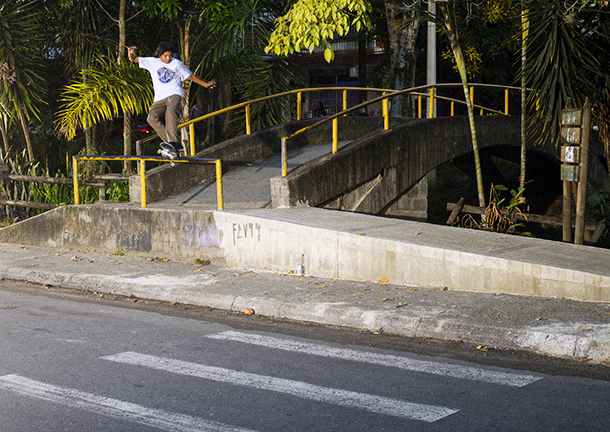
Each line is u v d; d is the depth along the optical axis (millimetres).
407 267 7625
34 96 14852
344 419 3922
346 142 15266
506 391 4406
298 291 7422
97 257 10156
